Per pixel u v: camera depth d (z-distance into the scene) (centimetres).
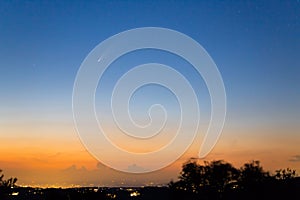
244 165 3662
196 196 3797
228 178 3728
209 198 3731
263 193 3478
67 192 4156
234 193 3619
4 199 3219
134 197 4106
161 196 3962
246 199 3516
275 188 3466
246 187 3566
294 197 3444
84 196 4081
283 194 3453
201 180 3803
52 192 4041
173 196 3853
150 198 3947
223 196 3622
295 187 3478
